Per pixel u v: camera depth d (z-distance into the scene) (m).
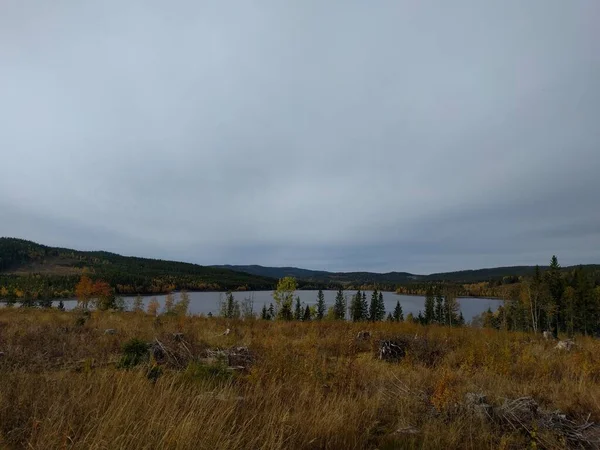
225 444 3.32
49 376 5.20
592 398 5.84
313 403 4.90
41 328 9.75
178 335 9.43
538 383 6.79
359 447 4.02
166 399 4.17
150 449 3.21
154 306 43.16
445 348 10.45
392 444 4.11
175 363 7.14
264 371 6.18
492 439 4.43
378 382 6.50
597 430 4.89
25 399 3.95
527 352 9.49
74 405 3.84
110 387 4.48
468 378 6.79
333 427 4.13
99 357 7.37
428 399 5.67
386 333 12.08
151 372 5.75
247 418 4.12
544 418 5.09
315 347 9.52
